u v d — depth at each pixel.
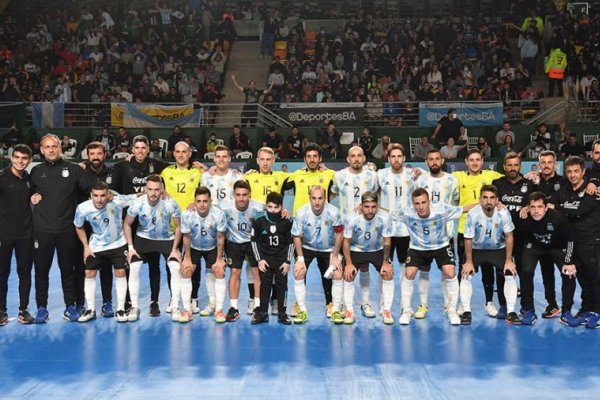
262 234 7.81
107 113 19.77
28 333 7.38
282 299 7.86
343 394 5.43
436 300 9.19
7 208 7.82
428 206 7.69
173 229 8.20
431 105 19.52
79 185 8.07
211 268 8.27
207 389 5.55
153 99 20.75
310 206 7.92
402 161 8.54
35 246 7.87
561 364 6.18
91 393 5.47
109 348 6.76
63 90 20.94
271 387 5.60
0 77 21.42
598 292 7.61
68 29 24.52
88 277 7.99
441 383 5.68
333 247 8.06
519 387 5.57
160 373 5.96
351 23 23.78
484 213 7.83
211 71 22.38
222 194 8.63
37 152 17.97
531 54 22.00
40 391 5.52
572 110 19.72
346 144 19.09
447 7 26.23
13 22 24.83
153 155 17.75
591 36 22.12
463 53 22.39
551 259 7.98
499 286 8.15
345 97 20.75
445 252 7.90
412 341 7.01
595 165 8.01
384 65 22.00
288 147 17.89
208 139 19.31
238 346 6.83
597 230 7.61
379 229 7.91
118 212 8.02
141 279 11.02
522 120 19.69
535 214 7.52
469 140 19.16
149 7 25.66
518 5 24.66
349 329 7.55
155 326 7.69
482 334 7.29
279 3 27.31
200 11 25.41
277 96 21.16
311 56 22.75
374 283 10.60
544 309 8.58
